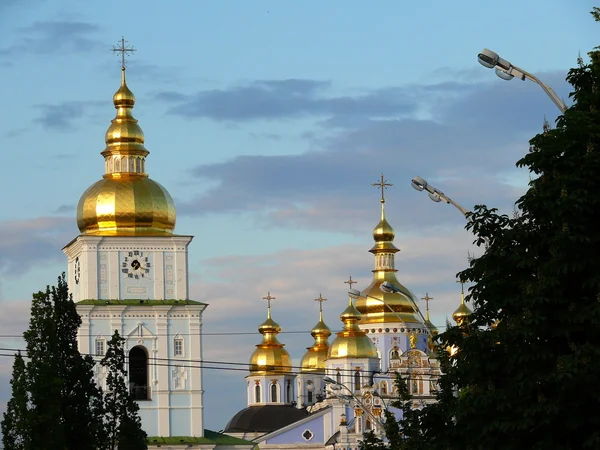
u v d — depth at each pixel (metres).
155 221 185.38
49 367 115.50
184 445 180.88
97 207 184.88
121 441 127.06
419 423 74.25
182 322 183.50
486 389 67.06
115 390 129.88
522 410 65.50
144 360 182.75
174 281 184.25
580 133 66.94
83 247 183.25
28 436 113.81
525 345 66.25
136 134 189.00
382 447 90.88
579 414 64.62
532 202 67.19
